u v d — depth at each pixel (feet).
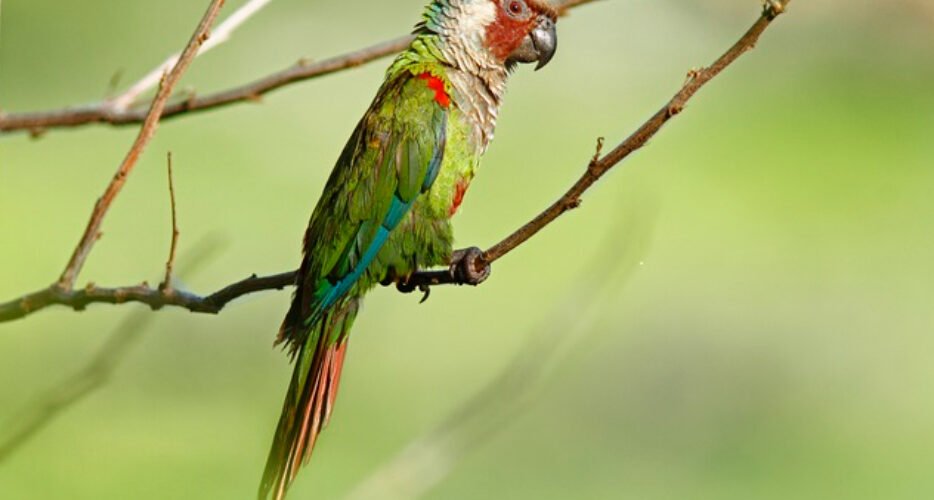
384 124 23.86
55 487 33.86
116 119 22.94
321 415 22.25
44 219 43.88
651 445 41.93
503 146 50.31
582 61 53.78
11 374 39.86
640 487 40.47
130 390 39.47
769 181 49.29
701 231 47.42
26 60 52.13
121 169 18.57
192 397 40.57
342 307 22.99
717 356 44.27
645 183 48.67
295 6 54.75
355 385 41.88
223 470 38.40
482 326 44.52
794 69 54.44
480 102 25.11
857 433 42.96
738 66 54.54
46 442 34.63
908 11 55.21
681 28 55.72
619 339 44.57
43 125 22.67
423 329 44.14
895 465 42.19
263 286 20.01
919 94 53.57
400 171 23.56
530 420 40.04
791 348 45.19
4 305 18.74
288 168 48.26
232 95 23.36
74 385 18.65
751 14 56.13
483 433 22.34
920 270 46.80
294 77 23.61
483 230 47.50
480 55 25.16
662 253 46.57
